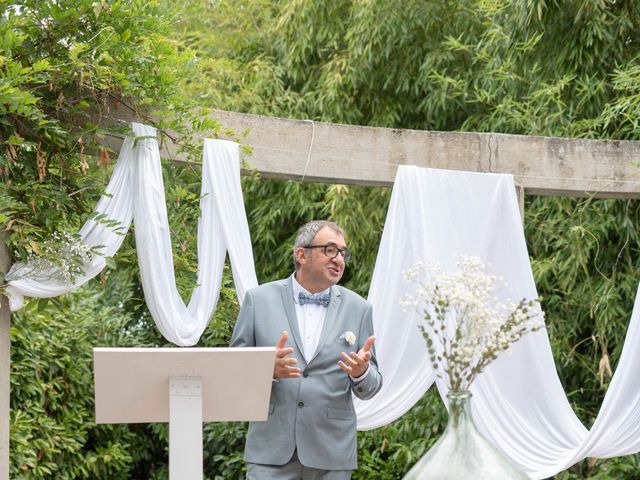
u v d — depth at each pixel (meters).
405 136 4.97
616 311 6.07
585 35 6.00
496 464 2.13
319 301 3.49
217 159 4.60
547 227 6.24
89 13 4.18
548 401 4.75
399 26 6.68
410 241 4.71
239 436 6.86
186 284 4.54
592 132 5.96
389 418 4.64
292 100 7.04
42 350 6.37
